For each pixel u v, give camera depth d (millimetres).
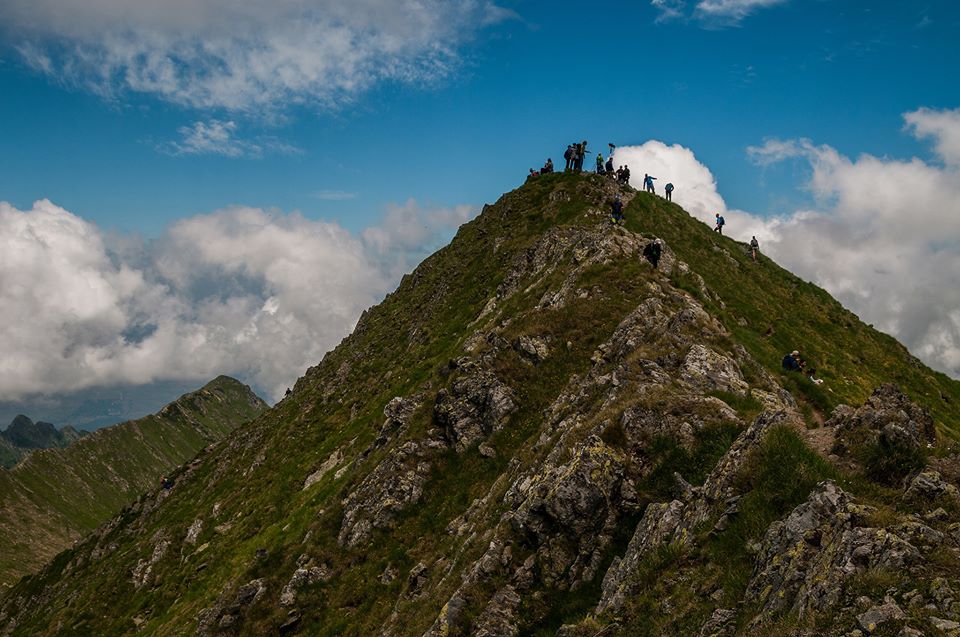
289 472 71562
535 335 44312
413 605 28234
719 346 33875
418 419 45250
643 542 19703
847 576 12281
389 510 39062
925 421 18438
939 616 10477
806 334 55875
